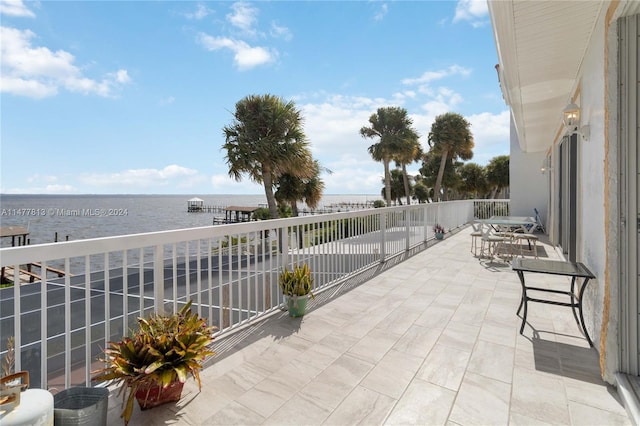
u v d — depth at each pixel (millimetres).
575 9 2363
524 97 4504
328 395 1928
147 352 1729
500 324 2955
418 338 2686
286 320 3082
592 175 2684
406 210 6641
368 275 4746
